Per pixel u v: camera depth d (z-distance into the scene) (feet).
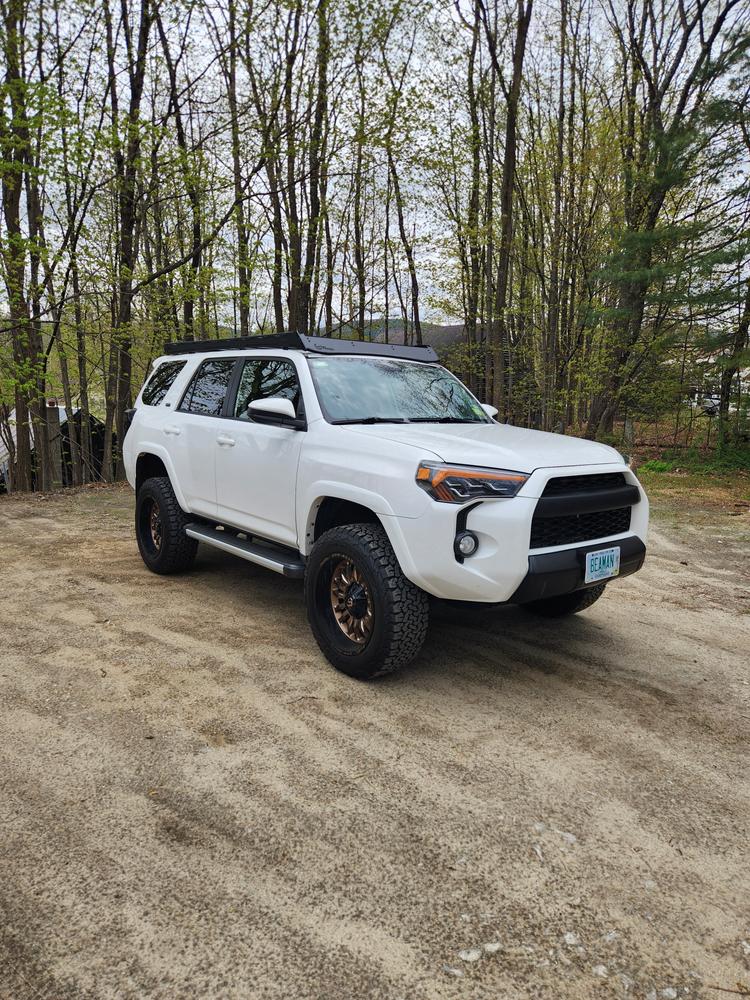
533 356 52.90
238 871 6.68
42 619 13.89
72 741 9.06
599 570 10.78
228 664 11.81
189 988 5.34
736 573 19.47
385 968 5.59
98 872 6.60
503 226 44.68
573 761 8.95
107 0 34.22
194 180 33.01
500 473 9.96
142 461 18.10
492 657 12.59
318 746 9.12
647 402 45.42
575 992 5.41
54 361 42.55
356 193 52.19
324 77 39.42
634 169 40.09
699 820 7.75
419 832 7.36
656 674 12.03
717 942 5.98
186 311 43.04
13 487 43.04
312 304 51.21
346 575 11.43
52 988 5.29
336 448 11.67
